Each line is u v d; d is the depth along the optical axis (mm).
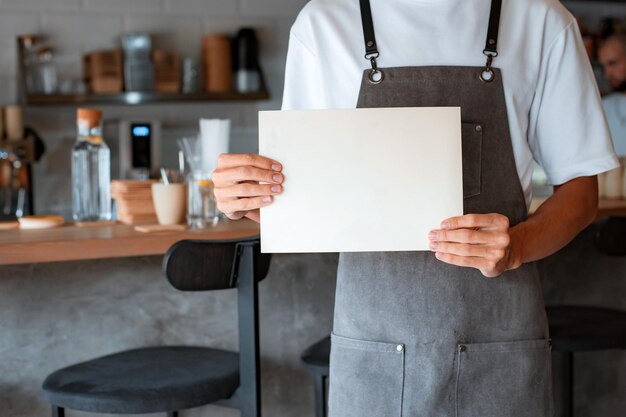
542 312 1542
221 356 2100
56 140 4441
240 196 1386
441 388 1486
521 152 1504
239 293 1868
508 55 1487
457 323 1485
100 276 2260
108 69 4305
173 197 2289
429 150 1376
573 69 1502
